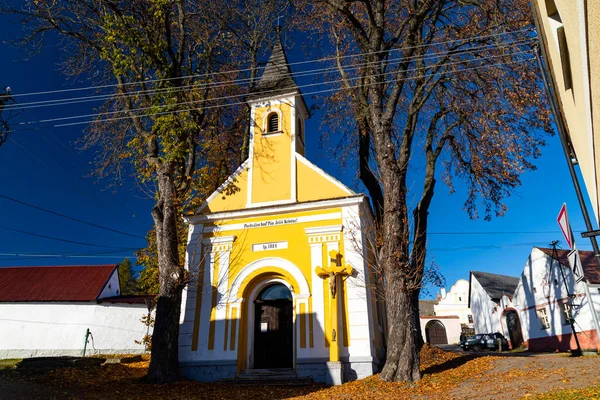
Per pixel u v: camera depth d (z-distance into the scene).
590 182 6.10
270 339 17.08
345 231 16.81
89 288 28.22
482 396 10.40
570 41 4.48
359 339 15.25
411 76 18.06
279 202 18.17
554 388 10.07
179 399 12.52
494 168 18.84
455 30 17.83
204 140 21.44
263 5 24.08
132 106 19.25
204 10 20.19
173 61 18.69
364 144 21.09
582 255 27.44
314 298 16.19
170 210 17.17
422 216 19.16
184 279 16.47
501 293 42.28
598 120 3.85
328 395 12.41
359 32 17.52
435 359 17.75
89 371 16.31
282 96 20.16
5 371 15.62
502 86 17.23
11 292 27.77
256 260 17.33
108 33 17.66
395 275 14.28
